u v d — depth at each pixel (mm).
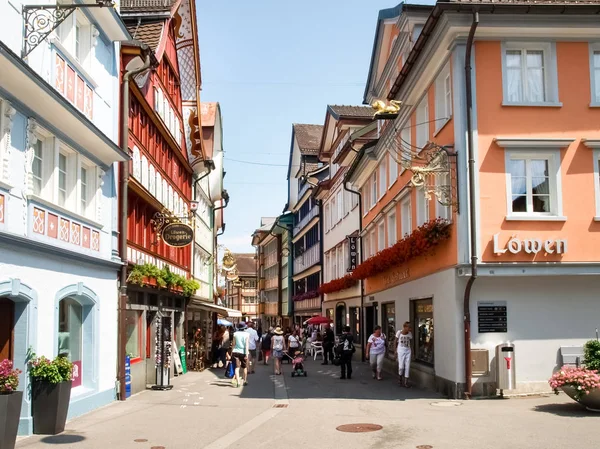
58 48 12164
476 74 15164
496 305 15023
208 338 33719
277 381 20922
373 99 28188
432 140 17547
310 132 55250
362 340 30656
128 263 16938
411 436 10305
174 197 25938
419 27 20625
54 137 12164
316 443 9953
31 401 10961
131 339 18156
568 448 9008
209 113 36875
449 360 15539
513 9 14578
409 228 21500
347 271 33500
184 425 11891
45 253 11539
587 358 12758
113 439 10508
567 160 15062
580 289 15164
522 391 14852
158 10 22625
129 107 17625
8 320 10930
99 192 14773
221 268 51062
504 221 14844
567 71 15281
